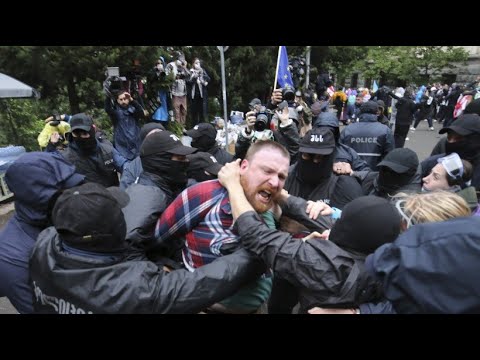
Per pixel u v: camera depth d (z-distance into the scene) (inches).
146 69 335.9
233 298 68.3
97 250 53.9
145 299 53.1
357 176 125.8
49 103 330.6
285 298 74.9
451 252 39.6
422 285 40.5
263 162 65.2
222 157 168.6
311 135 105.3
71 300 52.7
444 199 61.2
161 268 64.6
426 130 695.7
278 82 292.0
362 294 54.6
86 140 138.2
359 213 57.2
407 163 107.6
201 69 459.8
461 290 38.9
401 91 474.6
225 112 227.6
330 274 55.0
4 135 281.9
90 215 52.6
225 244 67.4
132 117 213.2
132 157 213.9
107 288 52.1
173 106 408.8
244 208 63.4
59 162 73.1
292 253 57.3
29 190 68.2
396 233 57.2
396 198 78.5
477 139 122.7
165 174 87.6
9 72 271.3
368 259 46.2
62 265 53.4
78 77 304.5
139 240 67.6
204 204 68.3
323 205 81.3
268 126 165.6
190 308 56.0
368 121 187.9
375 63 1142.3
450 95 682.8
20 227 70.2
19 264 67.3
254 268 62.2
